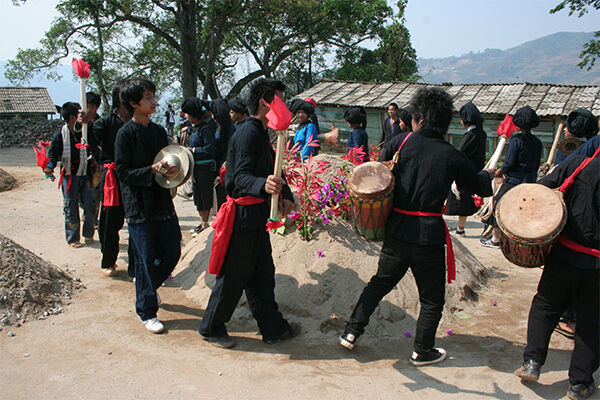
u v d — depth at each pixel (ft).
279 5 89.66
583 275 9.96
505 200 11.01
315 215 14.78
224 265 11.43
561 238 10.34
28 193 32.55
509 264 19.36
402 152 10.94
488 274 17.84
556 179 10.77
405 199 10.73
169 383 10.12
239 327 13.03
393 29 99.45
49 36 95.20
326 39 105.19
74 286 15.21
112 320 13.12
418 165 10.59
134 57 106.22
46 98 128.36
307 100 20.98
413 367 11.24
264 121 11.34
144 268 12.68
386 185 10.61
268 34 102.83
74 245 19.94
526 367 10.48
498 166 41.96
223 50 106.01
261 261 11.90
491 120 44.65
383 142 26.35
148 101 12.87
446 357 11.75
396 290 13.82
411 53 102.83
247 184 10.48
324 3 100.68
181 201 31.53
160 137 13.71
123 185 13.01
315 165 16.38
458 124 47.42
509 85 47.85
